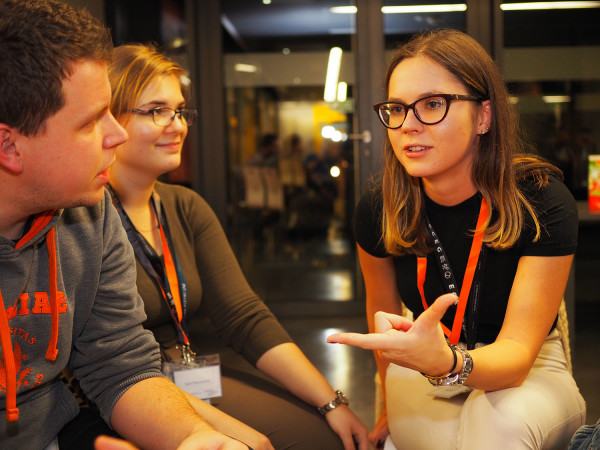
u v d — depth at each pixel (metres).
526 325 1.32
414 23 4.71
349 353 3.70
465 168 1.42
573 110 4.78
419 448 1.42
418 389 1.49
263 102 4.86
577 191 4.84
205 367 1.63
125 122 1.61
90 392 1.31
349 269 5.36
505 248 1.40
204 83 4.75
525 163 1.47
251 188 5.00
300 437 1.52
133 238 1.66
